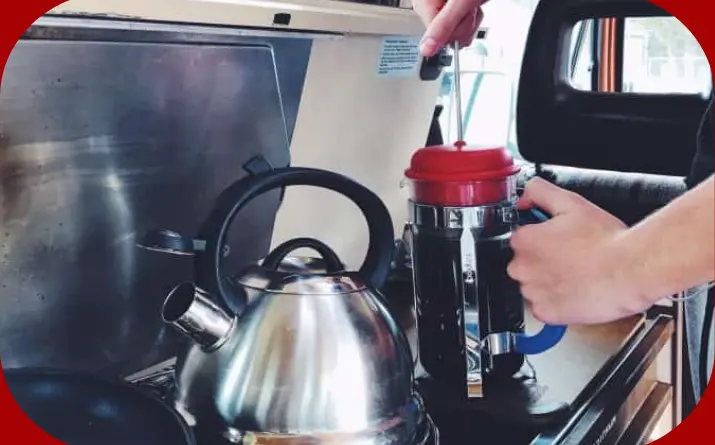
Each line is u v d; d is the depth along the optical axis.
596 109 1.65
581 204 0.85
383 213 0.89
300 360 0.77
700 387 1.47
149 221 0.99
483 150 0.91
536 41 1.67
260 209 1.16
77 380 0.83
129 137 0.94
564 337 1.21
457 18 1.02
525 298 0.87
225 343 0.80
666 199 1.56
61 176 0.87
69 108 0.86
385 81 1.37
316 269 0.85
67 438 0.78
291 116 1.18
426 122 1.56
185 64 0.98
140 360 1.01
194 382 0.82
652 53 2.18
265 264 0.86
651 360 1.18
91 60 0.87
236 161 1.10
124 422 0.79
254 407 0.76
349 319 0.80
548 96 1.69
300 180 0.85
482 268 0.93
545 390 0.99
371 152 1.40
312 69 1.18
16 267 0.84
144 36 0.92
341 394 0.77
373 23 1.20
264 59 1.09
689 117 1.57
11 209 0.82
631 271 0.74
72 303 0.91
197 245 0.79
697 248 0.70
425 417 0.87
